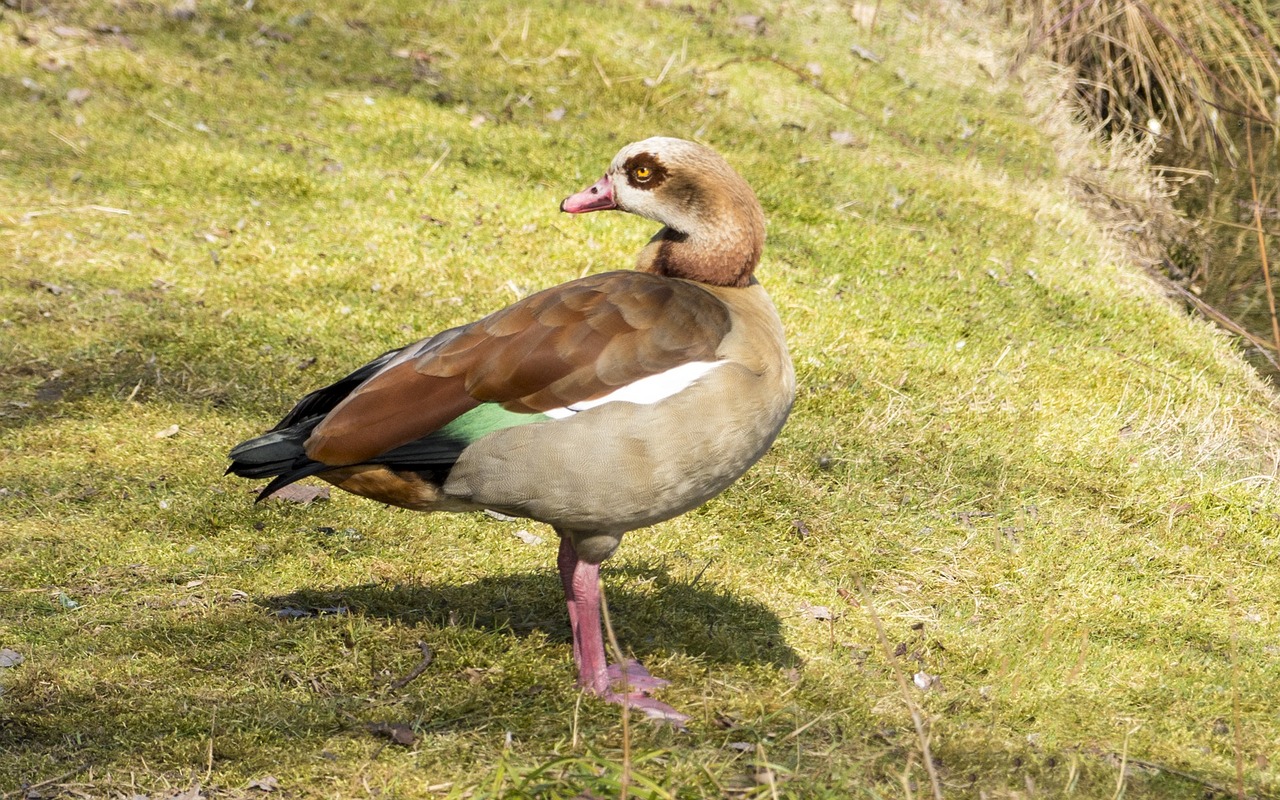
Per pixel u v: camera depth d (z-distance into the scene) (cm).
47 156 1336
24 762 586
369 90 1534
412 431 612
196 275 1176
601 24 1714
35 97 1431
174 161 1352
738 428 626
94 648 686
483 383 612
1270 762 666
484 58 1627
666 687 685
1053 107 1767
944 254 1359
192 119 1432
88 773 581
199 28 1611
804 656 740
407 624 735
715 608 784
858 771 608
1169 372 1178
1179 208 1695
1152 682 741
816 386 1093
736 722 654
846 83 1706
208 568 785
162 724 621
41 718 620
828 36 1812
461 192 1361
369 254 1240
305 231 1265
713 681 696
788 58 1730
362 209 1313
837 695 689
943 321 1229
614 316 627
